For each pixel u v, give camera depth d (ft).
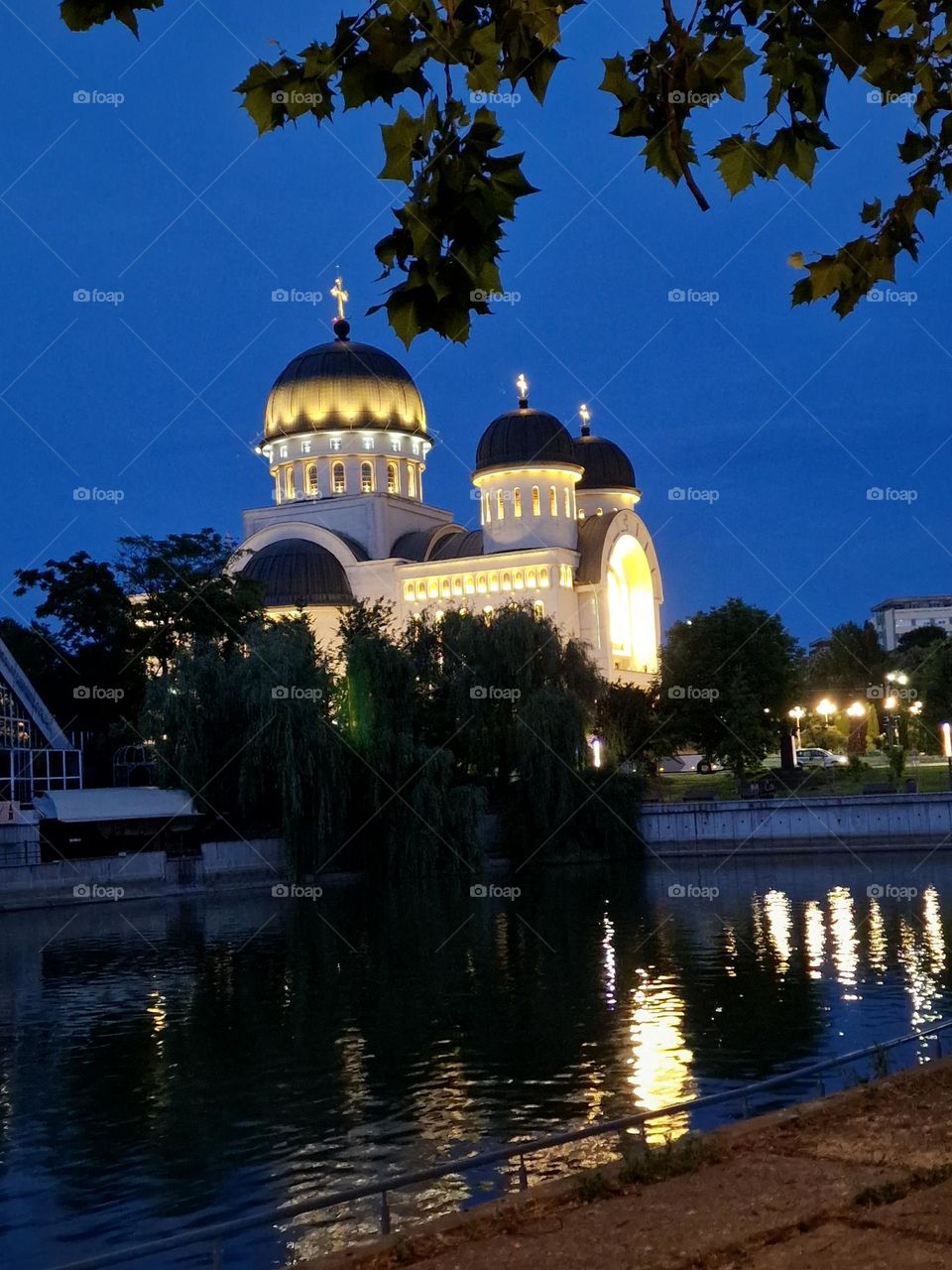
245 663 245.04
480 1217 44.45
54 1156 85.30
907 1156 47.70
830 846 282.36
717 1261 38.99
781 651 344.28
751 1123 53.01
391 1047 111.75
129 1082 103.65
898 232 39.17
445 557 477.36
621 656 492.13
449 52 24.70
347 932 185.68
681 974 141.90
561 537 463.42
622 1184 47.03
